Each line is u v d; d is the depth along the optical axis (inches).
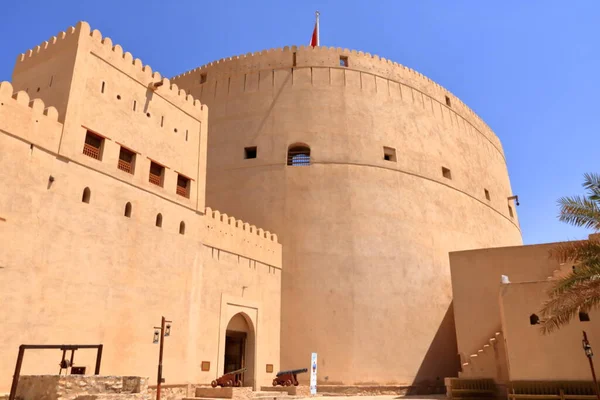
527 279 860.0
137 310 610.9
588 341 627.5
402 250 998.4
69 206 550.3
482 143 1386.6
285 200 984.9
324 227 967.0
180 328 669.9
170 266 676.1
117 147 633.6
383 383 887.1
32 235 504.1
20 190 501.4
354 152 1040.2
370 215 995.3
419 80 1227.2
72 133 570.9
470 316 876.6
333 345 892.6
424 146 1147.9
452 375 957.2
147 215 657.6
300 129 1042.7
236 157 1045.8
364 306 925.2
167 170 712.4
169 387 631.8
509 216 1408.7
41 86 615.2
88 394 427.2
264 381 818.2
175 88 765.3
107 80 639.1
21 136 512.1
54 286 516.4
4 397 440.5
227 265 786.2
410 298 968.3
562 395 603.5
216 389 643.5
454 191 1168.2
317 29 1288.1
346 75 1113.4
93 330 550.3
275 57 1123.3
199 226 748.0
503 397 750.5
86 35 620.1
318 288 924.6
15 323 473.7
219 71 1150.3
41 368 489.7
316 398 743.1
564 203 534.0
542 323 606.2
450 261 924.0
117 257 598.2
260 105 1077.1
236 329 801.6
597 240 538.6
